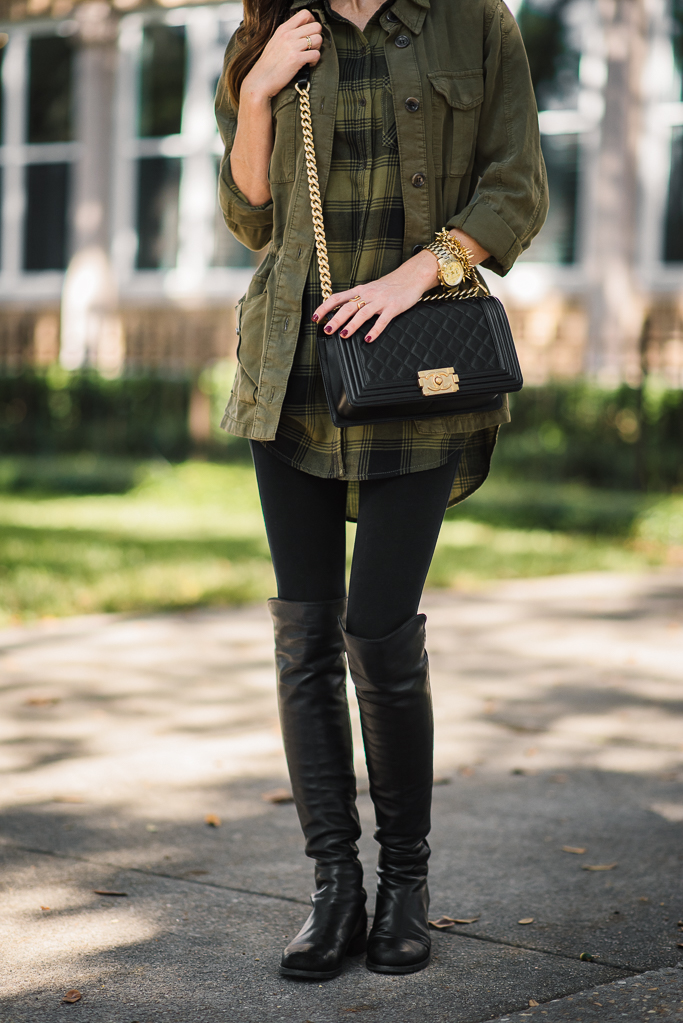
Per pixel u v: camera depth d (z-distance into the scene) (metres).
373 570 2.06
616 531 8.73
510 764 3.40
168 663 4.62
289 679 2.18
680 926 2.26
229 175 2.23
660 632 5.32
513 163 2.10
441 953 2.14
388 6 2.08
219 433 12.10
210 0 13.12
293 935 2.23
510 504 9.29
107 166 14.05
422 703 2.10
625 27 11.28
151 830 2.83
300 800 2.17
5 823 2.86
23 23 14.25
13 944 2.17
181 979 2.03
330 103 2.05
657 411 10.14
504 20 2.13
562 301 11.72
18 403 13.35
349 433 2.05
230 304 13.55
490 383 2.01
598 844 2.74
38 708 3.95
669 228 11.41
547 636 5.22
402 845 2.14
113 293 14.16
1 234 15.14
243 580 6.36
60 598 5.74
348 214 2.07
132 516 9.34
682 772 3.32
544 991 1.97
